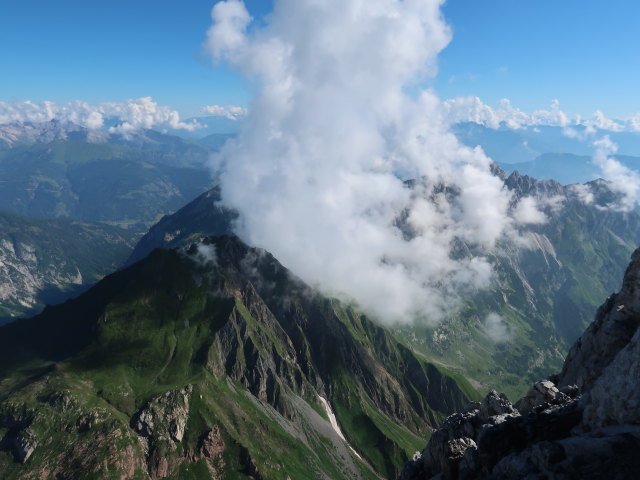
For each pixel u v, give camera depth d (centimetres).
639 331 5122
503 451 5384
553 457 4312
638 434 4341
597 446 4253
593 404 5159
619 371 5028
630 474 3919
